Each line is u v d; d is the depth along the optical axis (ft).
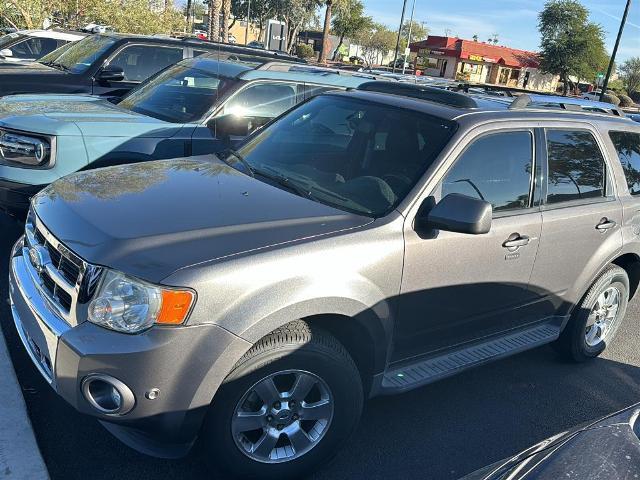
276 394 9.49
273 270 8.97
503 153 12.35
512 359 16.21
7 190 16.89
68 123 17.28
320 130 13.24
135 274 8.43
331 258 9.56
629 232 15.24
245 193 10.98
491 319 12.74
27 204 16.93
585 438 7.21
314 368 9.61
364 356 10.69
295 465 9.98
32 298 9.75
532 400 14.20
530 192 12.85
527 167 12.82
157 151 18.39
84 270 8.75
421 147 11.66
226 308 8.61
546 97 20.92
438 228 10.50
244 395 9.18
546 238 13.01
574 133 14.08
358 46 212.43
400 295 10.64
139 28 80.59
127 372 8.30
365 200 11.02
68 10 74.49
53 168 16.89
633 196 15.48
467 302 11.91
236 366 8.98
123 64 30.14
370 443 11.85
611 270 15.42
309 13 156.35
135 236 8.95
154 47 30.86
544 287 13.61
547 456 7.01
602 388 15.21
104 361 8.30
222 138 18.53
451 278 11.33
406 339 11.19
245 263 8.81
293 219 10.04
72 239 9.21
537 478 6.55
